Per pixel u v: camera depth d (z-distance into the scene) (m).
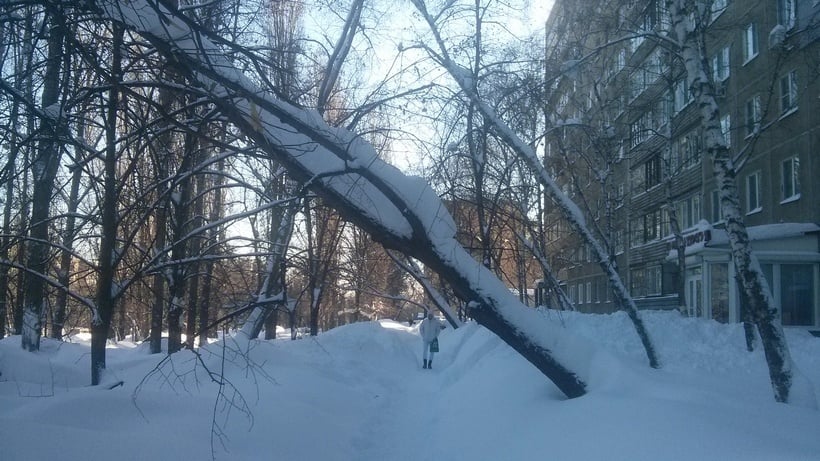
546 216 18.89
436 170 10.15
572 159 19.50
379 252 21.50
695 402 7.33
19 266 9.83
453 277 8.23
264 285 12.33
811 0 18.75
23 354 11.48
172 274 12.66
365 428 9.91
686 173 27.14
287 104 7.33
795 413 7.32
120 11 6.38
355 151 7.62
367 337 18.50
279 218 12.27
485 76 10.48
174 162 11.51
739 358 12.94
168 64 7.12
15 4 6.38
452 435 9.07
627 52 20.12
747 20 22.08
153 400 7.90
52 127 7.43
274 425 8.31
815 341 14.49
